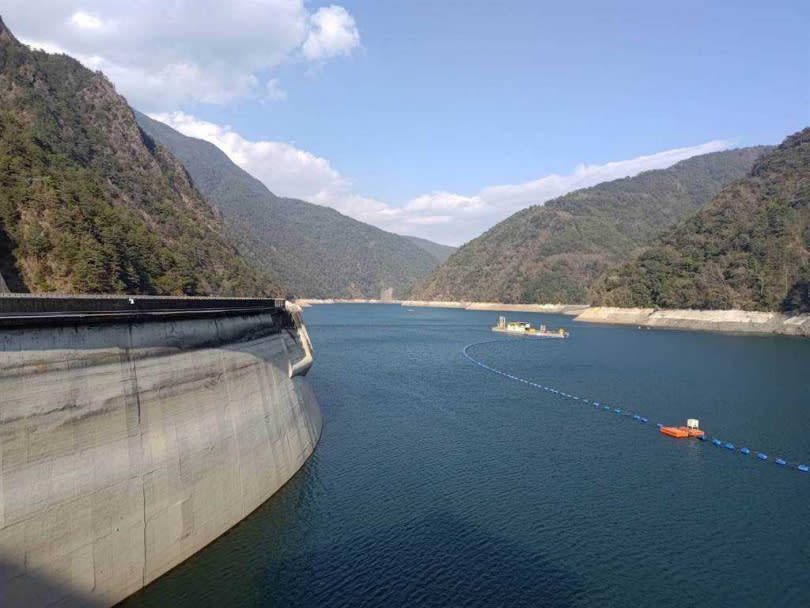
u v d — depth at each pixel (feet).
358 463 151.02
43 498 65.82
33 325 68.08
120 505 76.79
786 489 140.87
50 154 377.30
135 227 351.25
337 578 94.63
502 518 120.57
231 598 85.97
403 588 92.63
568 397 252.42
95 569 71.87
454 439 178.50
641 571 100.73
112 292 280.92
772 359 383.04
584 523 119.44
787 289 615.16
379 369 328.29
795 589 96.48
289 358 155.94
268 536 106.11
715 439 184.34
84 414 73.41
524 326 630.33
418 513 121.29
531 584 95.30
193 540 92.38
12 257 250.57
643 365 357.20
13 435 63.82
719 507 129.29
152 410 86.12
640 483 143.64
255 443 117.08
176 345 95.61
